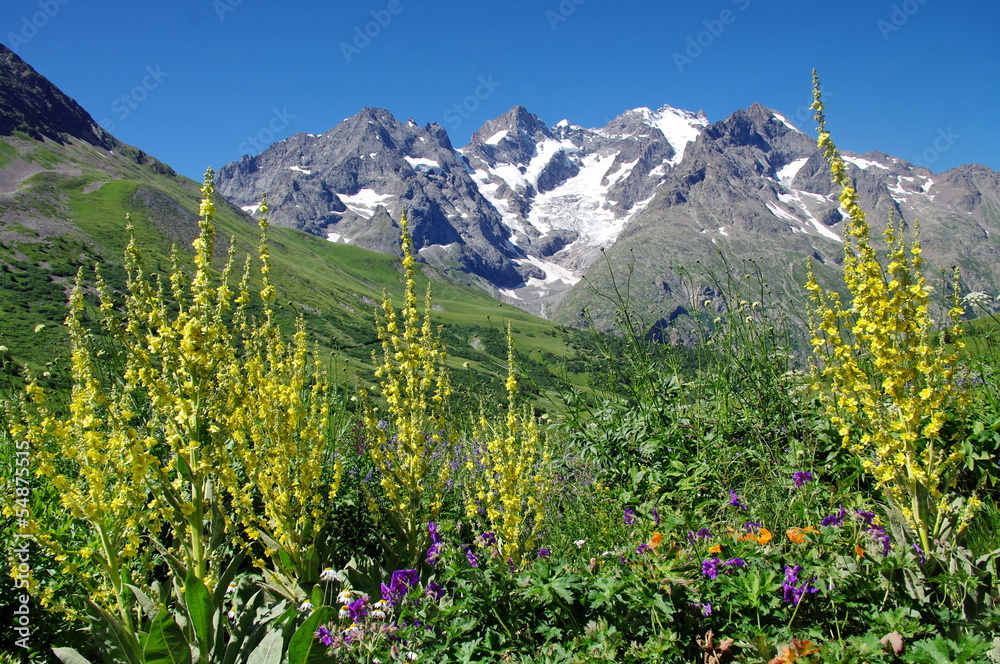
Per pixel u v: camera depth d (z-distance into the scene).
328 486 5.85
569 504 6.75
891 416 4.39
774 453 5.99
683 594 3.75
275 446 4.71
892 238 4.20
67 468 5.24
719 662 3.48
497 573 4.08
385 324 5.36
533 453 5.46
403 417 5.27
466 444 6.88
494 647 3.81
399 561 5.21
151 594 4.32
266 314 5.20
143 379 3.96
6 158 192.62
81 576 4.00
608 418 7.36
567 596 3.76
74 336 3.97
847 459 5.53
